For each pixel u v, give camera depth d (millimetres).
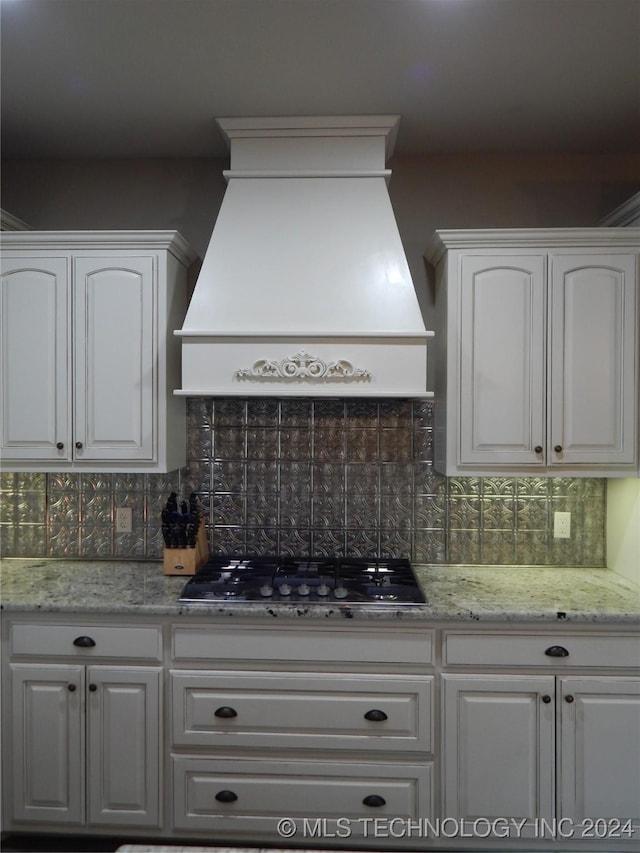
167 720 1770
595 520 2223
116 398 1986
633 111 1963
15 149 2246
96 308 1981
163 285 1978
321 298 1890
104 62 1696
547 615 1701
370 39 1590
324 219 1969
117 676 1771
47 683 1789
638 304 1904
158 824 1758
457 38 1589
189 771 1758
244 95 1865
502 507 2238
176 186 2322
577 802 1711
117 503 2289
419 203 2287
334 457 2258
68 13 1491
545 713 1719
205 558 2223
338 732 1745
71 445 1997
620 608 1739
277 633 1756
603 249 1911
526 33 1567
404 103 1911
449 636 1732
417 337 1842
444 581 2033
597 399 1919
